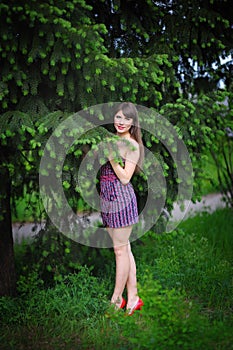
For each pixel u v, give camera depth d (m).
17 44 3.05
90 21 3.29
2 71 3.09
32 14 2.82
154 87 3.65
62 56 3.02
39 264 3.99
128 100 3.48
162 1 3.84
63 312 3.45
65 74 3.23
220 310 3.52
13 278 3.98
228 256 4.86
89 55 3.06
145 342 2.75
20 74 3.09
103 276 4.32
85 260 4.59
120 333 3.23
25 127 3.00
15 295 3.96
